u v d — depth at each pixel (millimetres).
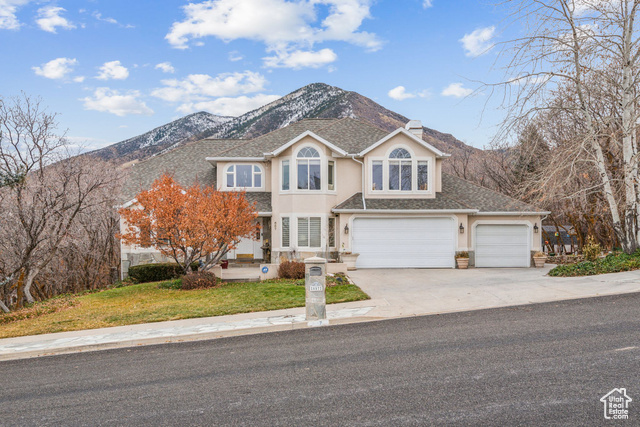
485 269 19531
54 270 23469
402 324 9562
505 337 7949
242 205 16812
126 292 16406
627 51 15406
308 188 20781
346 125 24562
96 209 20312
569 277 14586
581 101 15789
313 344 8336
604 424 4586
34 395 6402
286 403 5559
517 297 11680
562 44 14945
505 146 17047
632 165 15719
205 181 23641
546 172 16312
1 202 15516
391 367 6707
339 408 5309
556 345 7258
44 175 17734
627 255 15672
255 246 22781
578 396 5266
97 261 24219
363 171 21297
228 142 27578
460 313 10305
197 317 11219
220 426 5000
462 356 7016
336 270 17891
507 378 5945
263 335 9352
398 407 5234
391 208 20031
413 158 21203
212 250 15820
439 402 5305
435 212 20062
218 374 6875
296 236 20812
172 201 15750
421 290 13672
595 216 27609
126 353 8539
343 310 11156
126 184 23172
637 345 6988
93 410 5684
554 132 21000
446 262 20328
